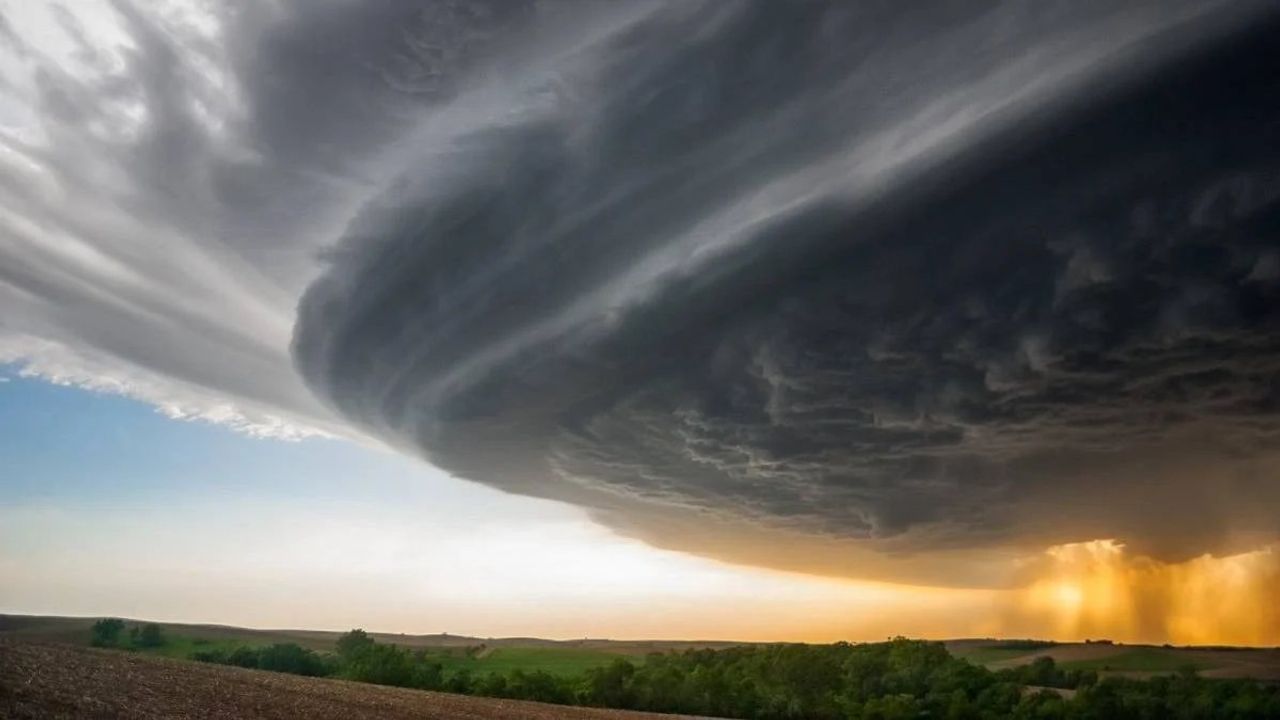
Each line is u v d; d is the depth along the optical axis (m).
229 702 46.09
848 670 103.69
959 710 90.56
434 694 81.56
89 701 35.78
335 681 83.88
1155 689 97.62
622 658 98.06
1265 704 88.12
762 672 104.19
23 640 65.69
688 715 89.69
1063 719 89.12
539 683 93.12
